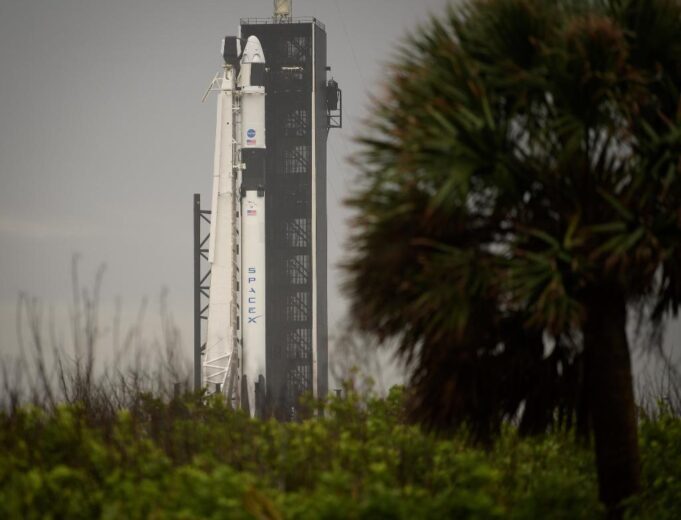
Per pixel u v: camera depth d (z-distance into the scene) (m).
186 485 38.72
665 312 50.12
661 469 57.09
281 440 49.19
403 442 50.59
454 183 45.28
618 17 49.81
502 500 47.66
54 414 49.00
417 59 50.09
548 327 44.31
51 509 38.72
